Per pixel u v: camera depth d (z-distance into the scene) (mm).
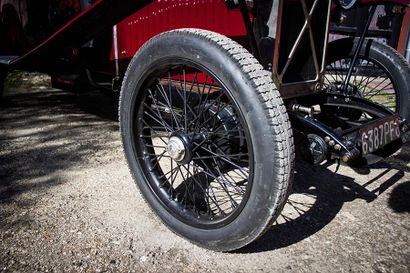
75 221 2021
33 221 2014
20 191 2348
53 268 1663
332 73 3113
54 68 3514
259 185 1453
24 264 1681
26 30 4055
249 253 1810
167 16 2918
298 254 1812
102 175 2594
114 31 3318
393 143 2242
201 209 2125
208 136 1811
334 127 2447
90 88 3703
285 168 1402
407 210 2242
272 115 1394
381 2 2539
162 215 1916
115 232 1936
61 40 2586
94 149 3082
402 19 6547
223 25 2594
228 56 1472
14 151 3012
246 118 1447
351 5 2264
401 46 6719
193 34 1576
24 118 3916
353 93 2781
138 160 1994
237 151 2043
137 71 1818
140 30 3137
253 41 1921
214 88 2305
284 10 1909
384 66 2617
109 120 3912
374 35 6582
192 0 2717
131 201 2252
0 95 4301
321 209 2234
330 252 1832
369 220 2125
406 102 2506
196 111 2023
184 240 1892
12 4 4090
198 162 2035
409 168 2873
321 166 2861
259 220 1490
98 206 2186
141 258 1748
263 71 1462
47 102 4574
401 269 1717
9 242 1829
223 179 1884
